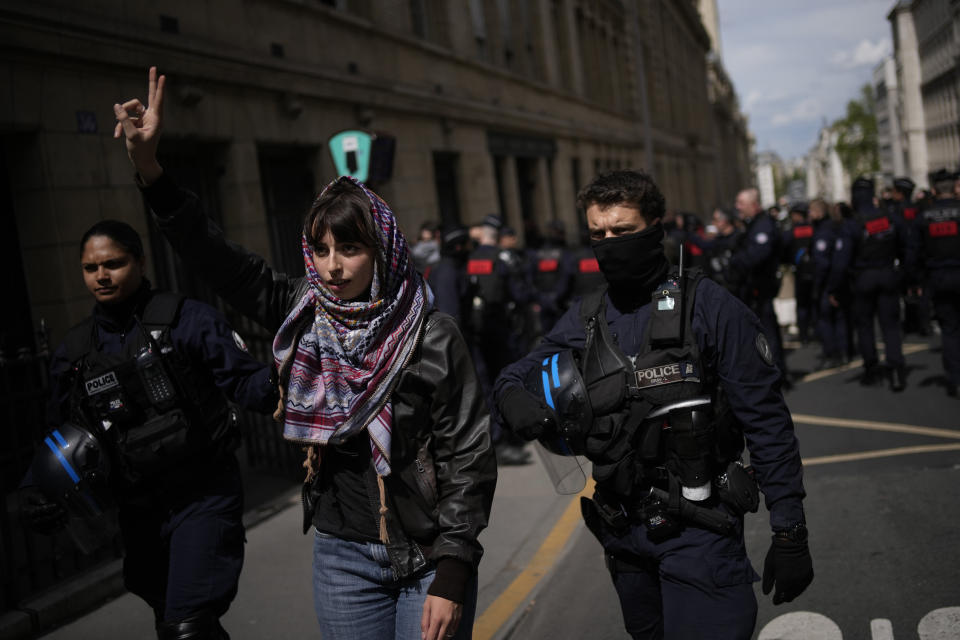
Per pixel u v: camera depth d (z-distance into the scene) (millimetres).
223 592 2656
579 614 3941
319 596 2201
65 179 6348
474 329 7012
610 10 32469
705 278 2316
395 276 2070
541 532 5145
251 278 2299
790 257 11953
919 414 7090
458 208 16062
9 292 6246
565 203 23516
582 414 2271
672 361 2225
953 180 7223
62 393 2822
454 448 2076
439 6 15852
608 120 30000
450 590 1961
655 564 2338
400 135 13234
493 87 18312
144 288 2842
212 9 8406
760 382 2203
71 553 4750
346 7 11930
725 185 90375
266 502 6090
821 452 6285
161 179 2205
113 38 6859
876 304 8344
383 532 2061
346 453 2107
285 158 10289
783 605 3781
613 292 2426
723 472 2242
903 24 69688
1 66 5867
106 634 4008
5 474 4387
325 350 2105
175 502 2697
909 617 3502
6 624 3941
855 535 4508
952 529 4398
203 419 2711
